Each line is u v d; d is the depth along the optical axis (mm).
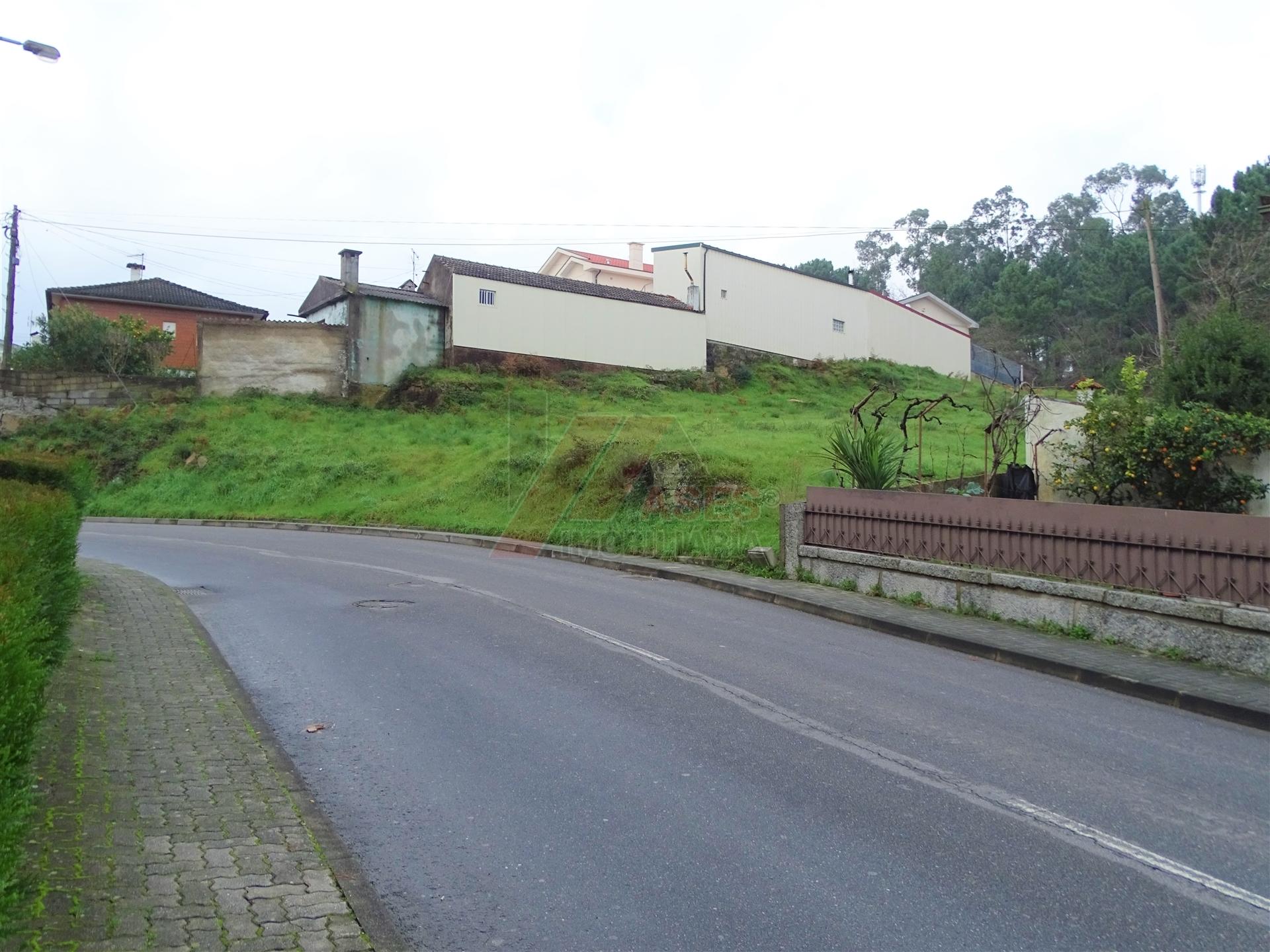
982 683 8617
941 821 5219
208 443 28578
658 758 6176
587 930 3994
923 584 12031
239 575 14406
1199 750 6773
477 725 6832
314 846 4703
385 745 6406
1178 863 4758
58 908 3820
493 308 36375
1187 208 75625
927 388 44875
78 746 5906
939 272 78625
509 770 5926
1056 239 82375
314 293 37750
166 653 8805
